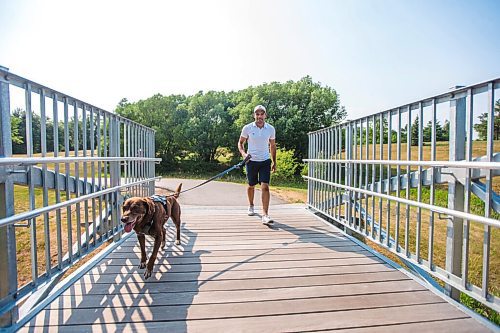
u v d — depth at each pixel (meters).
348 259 3.44
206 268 3.14
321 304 2.40
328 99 26.22
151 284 2.74
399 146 3.21
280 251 3.71
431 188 2.73
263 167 5.16
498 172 2.20
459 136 2.49
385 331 2.04
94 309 2.29
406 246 3.06
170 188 12.58
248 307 2.35
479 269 4.79
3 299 1.91
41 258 4.77
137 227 2.91
